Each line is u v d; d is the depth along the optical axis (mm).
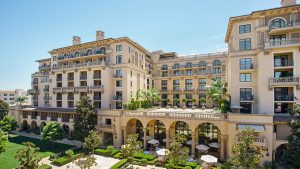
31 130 56531
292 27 30422
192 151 34219
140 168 29500
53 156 33719
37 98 65875
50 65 66500
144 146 38531
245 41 35031
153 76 75062
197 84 67688
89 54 52500
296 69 29594
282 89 31422
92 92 49188
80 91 50500
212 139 37625
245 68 34625
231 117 29984
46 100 63094
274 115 29984
